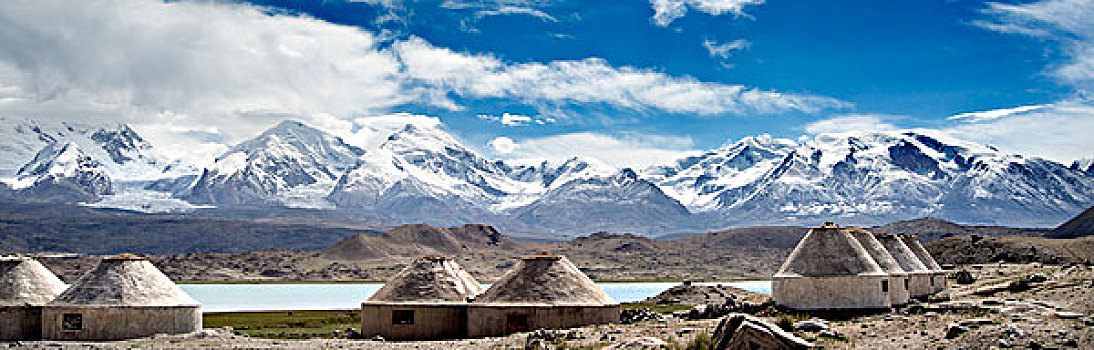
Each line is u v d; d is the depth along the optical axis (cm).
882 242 7912
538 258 6581
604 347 4412
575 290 6425
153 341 5794
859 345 4016
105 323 6050
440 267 6812
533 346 4619
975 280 9238
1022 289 6644
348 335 6681
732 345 3797
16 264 6412
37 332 6206
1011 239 15750
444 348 5122
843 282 5847
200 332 6228
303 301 15388
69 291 6197
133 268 6366
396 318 6500
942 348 3722
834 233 6116
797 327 4544
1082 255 14062
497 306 6256
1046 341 3603
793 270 6006
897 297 6394
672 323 5522
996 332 3806
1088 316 4319
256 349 5306
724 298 11475
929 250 16225
